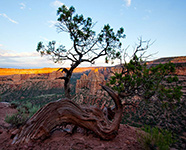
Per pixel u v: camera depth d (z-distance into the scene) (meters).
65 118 4.09
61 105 4.10
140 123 26.92
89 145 3.63
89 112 4.45
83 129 4.79
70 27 6.11
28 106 8.23
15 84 156.75
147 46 5.41
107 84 5.71
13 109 7.92
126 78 5.19
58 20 6.05
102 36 6.98
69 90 6.86
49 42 6.56
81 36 6.41
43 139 3.68
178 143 4.37
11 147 3.18
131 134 5.25
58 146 3.40
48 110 3.91
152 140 3.58
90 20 6.38
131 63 5.56
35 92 144.25
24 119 5.04
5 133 3.97
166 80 5.06
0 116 6.02
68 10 5.96
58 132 4.48
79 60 6.70
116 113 4.77
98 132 4.17
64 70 6.61
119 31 7.02
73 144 3.58
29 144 3.34
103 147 3.64
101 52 7.13
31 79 169.88
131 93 5.18
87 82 96.44
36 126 3.66
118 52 6.79
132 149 3.73
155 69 5.06
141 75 5.39
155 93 5.03
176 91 4.60
